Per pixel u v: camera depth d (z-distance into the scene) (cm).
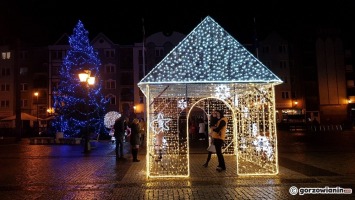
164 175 1209
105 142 3525
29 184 1106
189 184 1055
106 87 6328
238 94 1641
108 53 6388
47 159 1844
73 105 4122
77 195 938
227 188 982
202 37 1273
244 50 1251
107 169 1417
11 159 1866
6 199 902
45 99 6378
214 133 1318
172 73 1221
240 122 1869
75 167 1496
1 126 6212
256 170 1305
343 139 3116
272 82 1225
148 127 1230
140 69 6338
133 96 6300
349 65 6594
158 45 6350
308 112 6438
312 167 1363
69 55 4316
